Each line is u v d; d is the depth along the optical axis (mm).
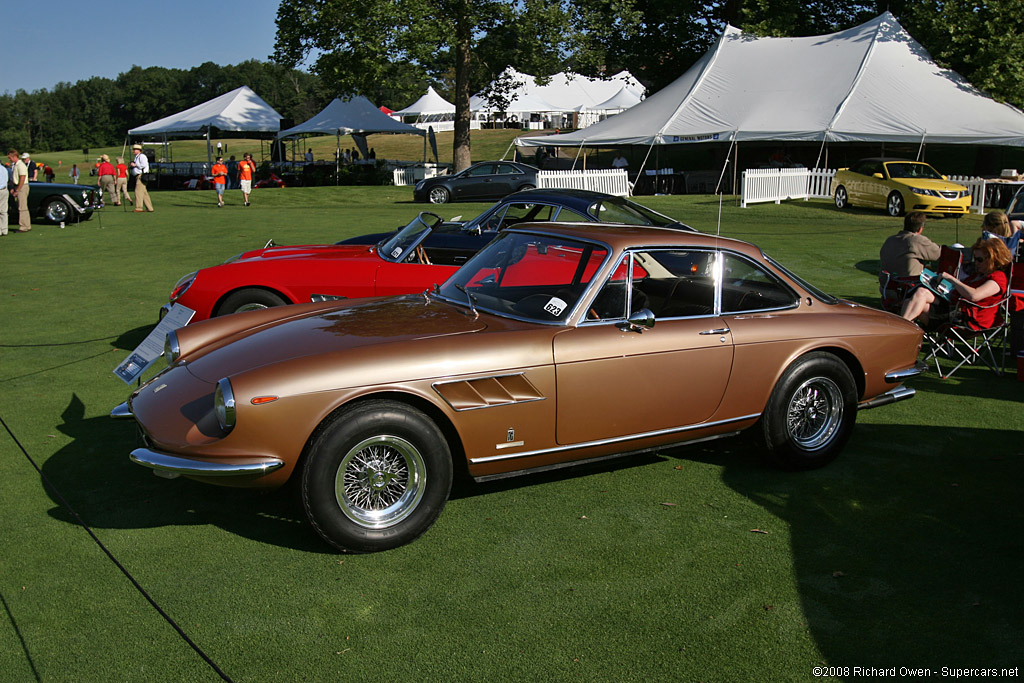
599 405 4219
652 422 4418
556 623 3307
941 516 4324
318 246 7586
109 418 5738
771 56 28328
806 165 32531
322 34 31891
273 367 3678
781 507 4430
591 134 28391
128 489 4555
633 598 3496
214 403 3805
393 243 7078
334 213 21922
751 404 4684
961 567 3787
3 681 2900
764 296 4797
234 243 15258
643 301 4473
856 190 21953
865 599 3514
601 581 3629
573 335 4164
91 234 16828
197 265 12633
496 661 3057
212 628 3240
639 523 4207
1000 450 5312
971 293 6855
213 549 3877
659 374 4344
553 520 4234
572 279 4383
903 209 20297
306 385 3600
